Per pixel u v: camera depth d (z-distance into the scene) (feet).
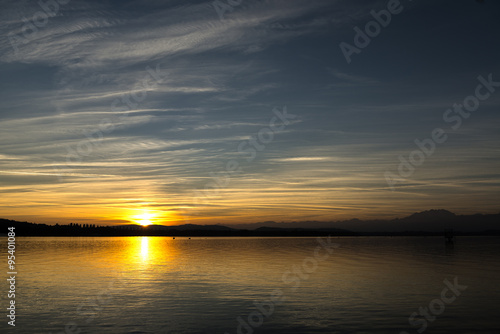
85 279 111.45
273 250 281.95
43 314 67.97
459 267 140.67
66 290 92.17
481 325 59.88
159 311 70.13
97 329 59.06
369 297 81.41
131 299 80.74
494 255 211.20
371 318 64.23
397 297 81.25
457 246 347.36
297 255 216.74
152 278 112.98
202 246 375.86
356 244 413.39
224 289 92.48
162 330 58.70
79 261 176.35
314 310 70.08
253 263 162.91
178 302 77.66
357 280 106.22
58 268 142.92
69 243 453.58
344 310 69.87
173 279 110.63
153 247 350.43
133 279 111.04
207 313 68.54
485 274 118.93
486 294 84.12
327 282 102.78
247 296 83.51
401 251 257.14
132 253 243.81
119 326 60.64
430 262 163.84
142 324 61.77
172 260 182.09
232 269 137.80
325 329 58.49
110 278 113.50
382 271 127.85
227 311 69.92
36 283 103.60
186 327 60.13
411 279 107.76
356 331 57.31
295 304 75.05
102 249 303.07
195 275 120.16
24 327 60.03
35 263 164.86
